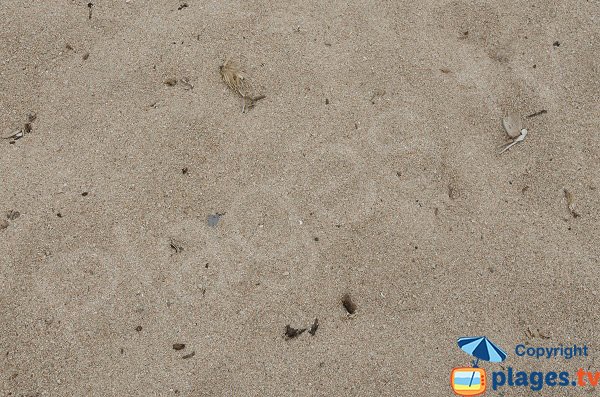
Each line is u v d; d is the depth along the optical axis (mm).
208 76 1086
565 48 1110
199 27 1105
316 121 1068
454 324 1004
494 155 1065
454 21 1122
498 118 1081
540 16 1124
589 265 1027
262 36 1103
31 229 1026
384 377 987
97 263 1016
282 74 1088
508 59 1105
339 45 1103
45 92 1081
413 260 1022
